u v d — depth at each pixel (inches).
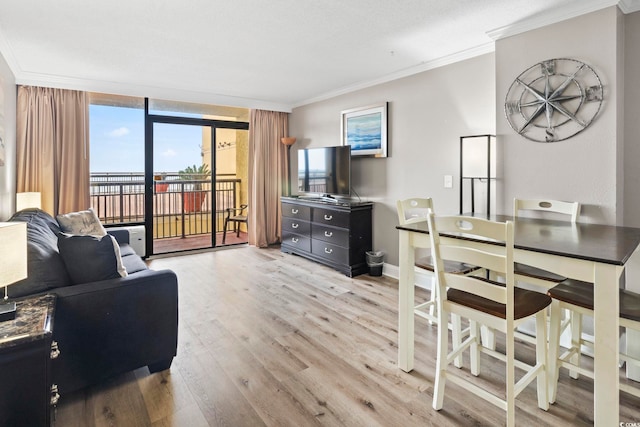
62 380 70.9
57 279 73.2
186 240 237.1
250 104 215.2
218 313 120.4
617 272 56.3
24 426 52.1
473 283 65.9
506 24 107.3
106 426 66.6
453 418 69.1
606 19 92.4
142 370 86.0
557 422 67.8
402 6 95.9
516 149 110.7
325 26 108.1
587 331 94.6
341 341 100.8
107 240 80.4
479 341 90.3
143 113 194.2
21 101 156.1
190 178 220.4
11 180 143.6
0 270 55.5
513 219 103.9
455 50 129.5
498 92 113.9
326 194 188.2
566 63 99.4
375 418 69.2
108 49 126.7
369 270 165.6
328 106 199.2
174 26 107.2
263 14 99.7
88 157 174.1
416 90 150.2
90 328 73.7
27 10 96.3
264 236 227.3
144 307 80.3
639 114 96.3
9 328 53.6
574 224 93.3
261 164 223.3
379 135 165.9
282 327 109.8
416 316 119.0
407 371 85.4
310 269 175.5
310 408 72.1
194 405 72.9
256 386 79.5
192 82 173.5
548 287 82.0
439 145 142.1
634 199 98.2
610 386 57.9
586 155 97.4
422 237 81.8
